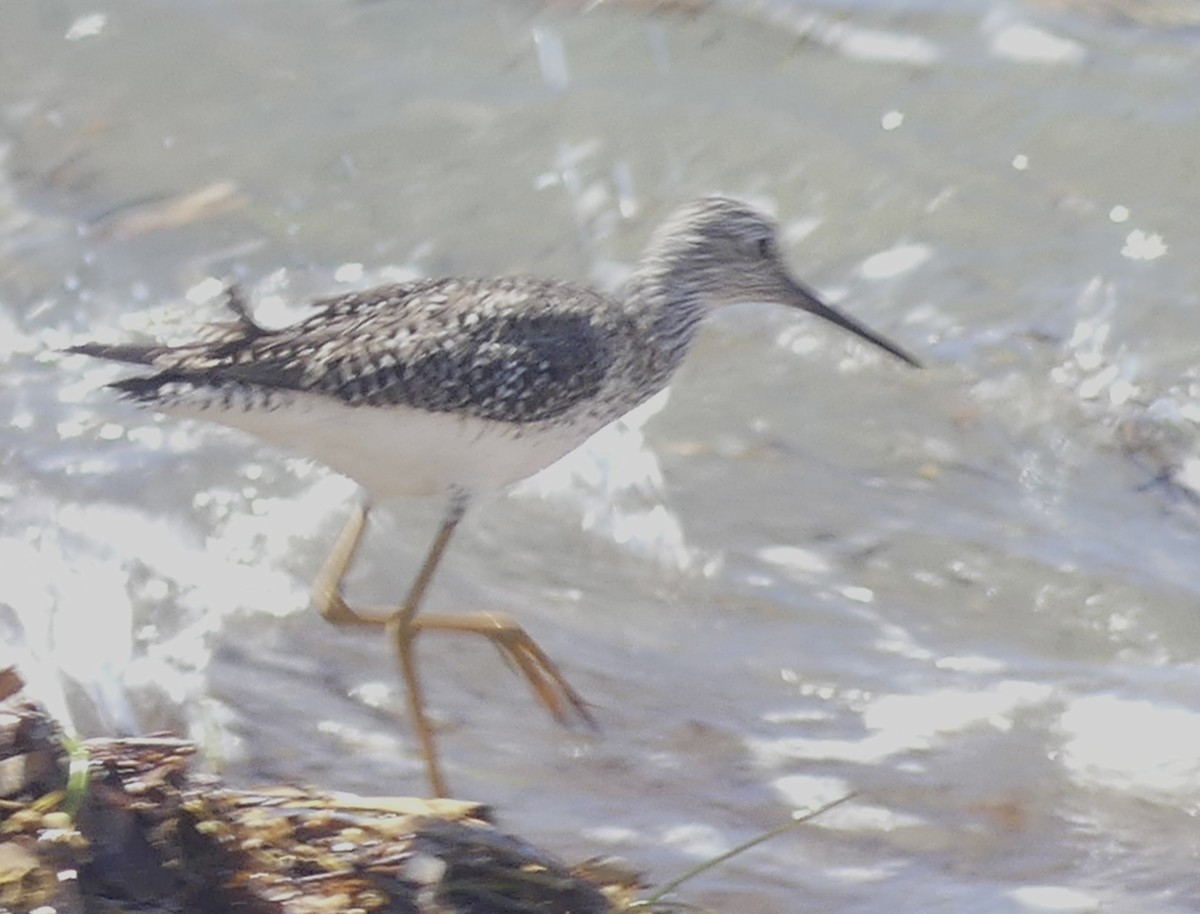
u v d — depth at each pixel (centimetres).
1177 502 1217
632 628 1118
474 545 1188
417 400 930
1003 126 1580
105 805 764
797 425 1291
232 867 774
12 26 1705
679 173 1535
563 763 999
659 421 1289
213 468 1237
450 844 804
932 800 972
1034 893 899
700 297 1083
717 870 912
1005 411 1298
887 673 1077
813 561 1173
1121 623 1115
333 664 1081
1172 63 1645
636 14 1720
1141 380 1313
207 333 941
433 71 1658
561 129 1585
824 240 1466
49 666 1060
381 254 1453
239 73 1653
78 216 1484
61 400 1302
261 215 1492
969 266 1431
